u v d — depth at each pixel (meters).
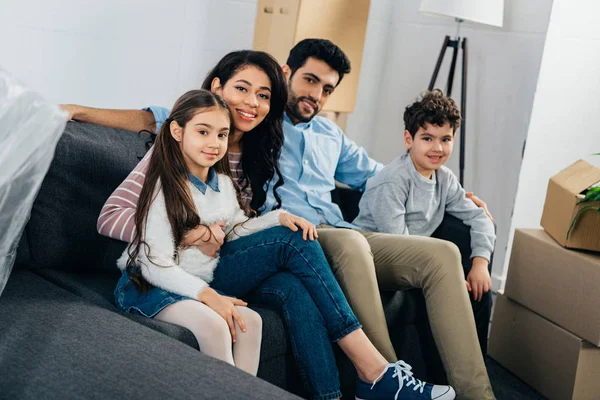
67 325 1.48
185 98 1.77
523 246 2.56
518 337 2.58
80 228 1.91
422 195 2.39
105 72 2.94
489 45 3.43
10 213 1.34
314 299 1.86
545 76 3.22
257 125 2.10
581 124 3.29
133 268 1.72
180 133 1.76
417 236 2.22
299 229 1.89
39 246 1.85
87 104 2.93
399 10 3.77
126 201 1.76
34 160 1.33
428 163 2.37
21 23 2.66
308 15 3.06
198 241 1.76
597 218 2.33
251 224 1.91
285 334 1.82
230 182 1.91
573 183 2.42
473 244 2.41
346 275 1.99
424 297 2.23
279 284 1.86
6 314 1.51
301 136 2.40
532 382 2.49
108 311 1.60
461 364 2.05
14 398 1.21
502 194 3.39
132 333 1.46
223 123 1.78
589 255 2.32
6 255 1.39
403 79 3.79
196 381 1.26
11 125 1.30
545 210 2.57
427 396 1.87
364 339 1.88
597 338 2.22
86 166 1.92
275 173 2.32
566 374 2.32
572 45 3.21
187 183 1.78
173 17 3.08
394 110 3.84
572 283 2.32
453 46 3.35
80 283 1.84
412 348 2.28
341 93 3.37
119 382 1.24
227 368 1.33
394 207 2.34
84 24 2.83
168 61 3.13
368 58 3.78
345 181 2.67
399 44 3.78
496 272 3.41
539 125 3.28
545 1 3.17
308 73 2.35
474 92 3.50
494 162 3.43
